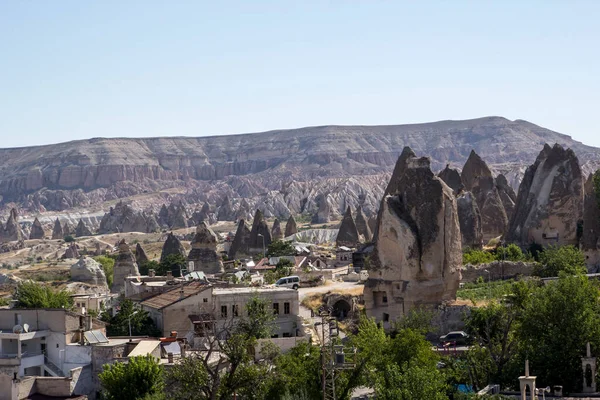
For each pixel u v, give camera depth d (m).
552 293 72.81
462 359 75.19
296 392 64.06
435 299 100.00
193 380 61.16
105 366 71.19
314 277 133.75
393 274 101.56
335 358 64.94
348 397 66.44
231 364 63.09
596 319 70.31
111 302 119.50
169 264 171.38
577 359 68.06
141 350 76.88
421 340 75.94
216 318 92.38
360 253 163.12
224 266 174.75
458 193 144.88
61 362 79.25
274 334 92.62
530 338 71.69
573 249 122.19
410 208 101.62
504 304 85.38
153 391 67.19
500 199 162.62
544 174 135.88
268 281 125.25
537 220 134.00
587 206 123.75
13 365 76.50
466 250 136.88
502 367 69.50
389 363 70.81
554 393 62.22
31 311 80.50
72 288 158.25
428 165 102.31
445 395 62.88
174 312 91.75
